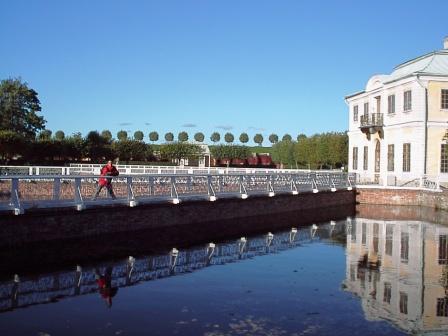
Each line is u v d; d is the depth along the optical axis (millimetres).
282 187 27969
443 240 19906
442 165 34969
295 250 17469
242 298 11242
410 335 9062
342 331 9195
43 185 19672
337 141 60781
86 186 19453
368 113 42594
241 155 76938
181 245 17562
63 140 62375
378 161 41156
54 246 15398
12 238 14297
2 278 12406
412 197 34406
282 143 77125
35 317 9688
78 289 11656
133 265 14219
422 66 37250
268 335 8922
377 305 10867
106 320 9578
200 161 73625
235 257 15969
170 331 9039
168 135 124312
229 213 23312
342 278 13297
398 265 15070
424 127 34750
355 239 20094
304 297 11414
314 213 29406
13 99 65062
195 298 11172
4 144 51812
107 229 17156
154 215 19047
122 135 116625
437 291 12109
